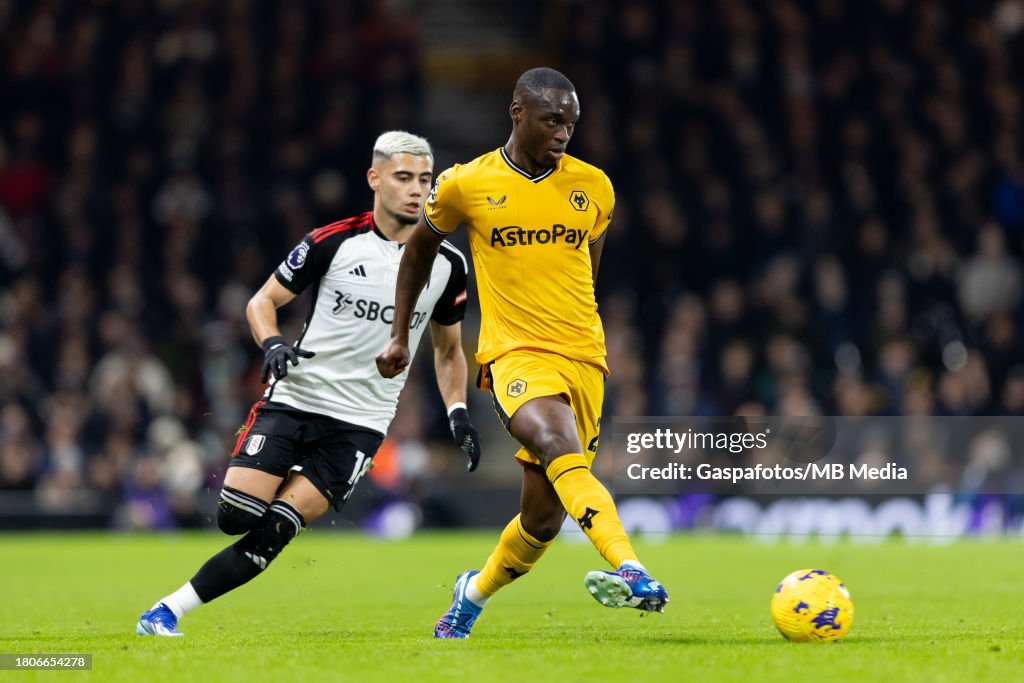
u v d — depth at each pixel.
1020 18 81.88
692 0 80.44
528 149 21.16
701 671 16.97
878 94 77.81
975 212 73.75
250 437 23.16
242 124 76.81
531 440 20.41
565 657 18.39
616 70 78.25
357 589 34.72
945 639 21.05
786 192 73.62
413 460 60.94
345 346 23.45
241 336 66.12
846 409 61.12
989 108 78.56
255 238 70.81
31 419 63.06
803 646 19.77
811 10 80.69
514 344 21.42
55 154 76.56
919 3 81.19
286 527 22.95
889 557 44.75
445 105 90.50
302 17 80.31
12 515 60.94
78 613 27.98
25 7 80.75
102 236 72.00
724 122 75.81
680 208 72.12
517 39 93.81
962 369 64.19
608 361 64.75
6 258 70.75
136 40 79.19
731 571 39.50
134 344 63.50
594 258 22.19
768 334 64.38
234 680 16.61
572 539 56.69
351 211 73.62
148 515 60.97
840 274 68.06
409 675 16.86
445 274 23.67
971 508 55.25
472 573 22.48
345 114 75.69
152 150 76.06
